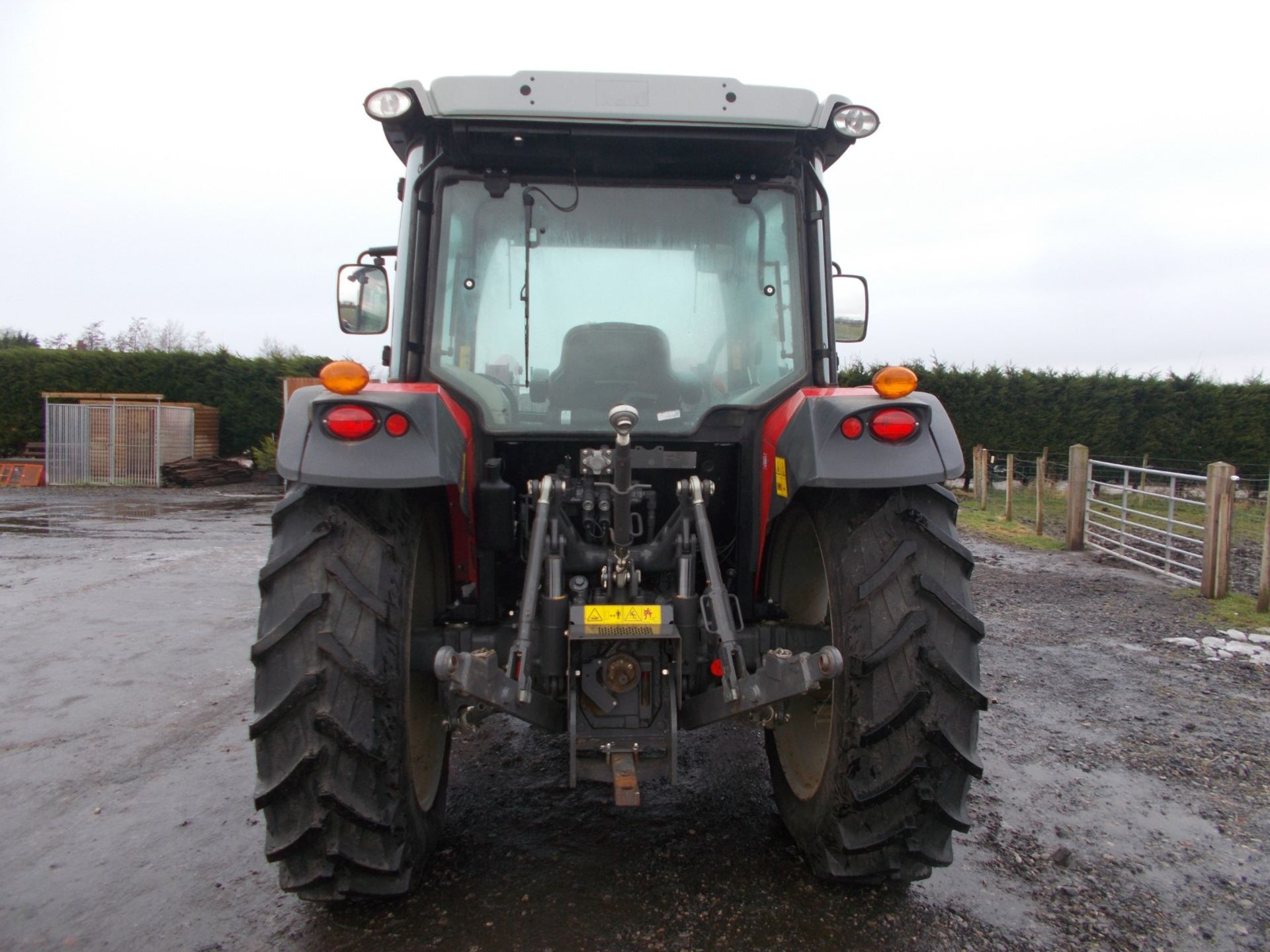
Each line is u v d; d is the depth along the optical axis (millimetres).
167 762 3412
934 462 2158
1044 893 2436
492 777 3213
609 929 2191
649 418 2689
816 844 2338
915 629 2078
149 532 10750
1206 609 6578
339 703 1957
